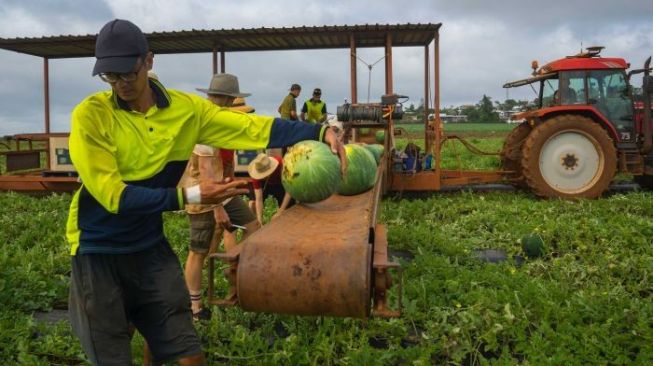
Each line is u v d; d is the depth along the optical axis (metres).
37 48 13.62
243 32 12.32
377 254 3.34
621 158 12.33
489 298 5.50
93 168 2.82
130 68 2.80
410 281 6.14
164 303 3.23
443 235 8.50
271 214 10.04
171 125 3.16
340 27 12.06
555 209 10.52
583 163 12.02
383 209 10.77
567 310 5.27
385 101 11.35
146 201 2.83
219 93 5.55
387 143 10.97
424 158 12.89
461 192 13.07
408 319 5.25
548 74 12.87
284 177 4.82
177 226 9.10
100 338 3.10
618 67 12.32
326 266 3.08
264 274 3.13
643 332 4.74
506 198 12.34
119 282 3.16
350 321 5.05
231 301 3.29
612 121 12.37
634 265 6.77
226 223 5.09
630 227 8.55
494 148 25.66
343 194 6.05
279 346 4.79
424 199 12.52
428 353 4.46
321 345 4.54
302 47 13.96
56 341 4.88
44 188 13.46
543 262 7.29
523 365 4.35
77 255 3.09
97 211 3.06
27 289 6.20
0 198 12.64
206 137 3.46
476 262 7.16
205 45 13.55
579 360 4.33
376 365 4.30
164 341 3.25
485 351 4.74
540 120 12.55
